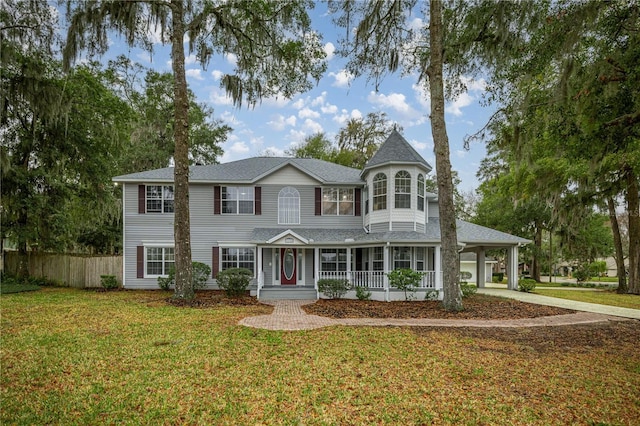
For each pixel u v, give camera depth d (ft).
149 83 97.96
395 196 54.60
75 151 61.62
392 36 43.73
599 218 95.35
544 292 65.87
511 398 16.66
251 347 24.16
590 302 50.16
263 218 60.29
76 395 16.31
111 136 63.98
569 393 17.30
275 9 47.70
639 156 38.27
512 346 25.43
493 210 106.22
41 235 62.80
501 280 115.85
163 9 43.42
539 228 102.42
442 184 40.24
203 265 55.77
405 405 15.81
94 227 85.30
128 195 58.85
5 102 51.34
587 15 24.54
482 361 21.90
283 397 16.47
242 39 51.03
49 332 27.14
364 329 29.94
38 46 50.67
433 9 39.04
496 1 34.09
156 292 53.36
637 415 15.16
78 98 58.85
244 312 37.73
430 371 20.06
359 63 44.47
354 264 58.49
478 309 40.98
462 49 39.01
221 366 20.40
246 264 59.57
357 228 60.95
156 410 15.07
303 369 20.08
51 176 59.06
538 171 62.03
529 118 33.12
